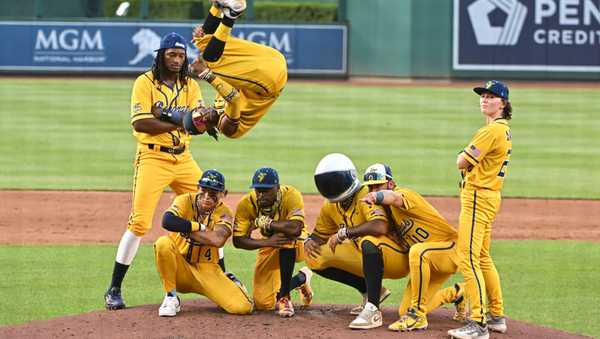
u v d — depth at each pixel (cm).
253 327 2322
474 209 2253
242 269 3272
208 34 2061
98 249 3600
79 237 3816
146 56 9581
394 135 6588
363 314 2308
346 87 9288
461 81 9775
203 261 2498
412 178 5131
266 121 7162
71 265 3328
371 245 2327
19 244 3669
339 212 2405
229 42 2045
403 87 9356
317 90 8994
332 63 9800
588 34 9644
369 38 9931
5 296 2900
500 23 9669
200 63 2072
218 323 2366
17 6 10044
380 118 7350
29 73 9556
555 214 4406
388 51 9900
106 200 4581
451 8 9706
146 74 2578
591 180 5231
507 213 4422
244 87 2067
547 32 9644
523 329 2431
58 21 9531
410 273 2327
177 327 2327
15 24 9512
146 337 2242
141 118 2527
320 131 6719
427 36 9775
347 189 2336
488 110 2288
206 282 2486
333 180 2325
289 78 9769
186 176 2650
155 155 2586
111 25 9544
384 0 9856
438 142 6328
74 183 4969
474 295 2238
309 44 9750
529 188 4997
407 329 2288
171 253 2420
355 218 2380
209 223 2475
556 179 5247
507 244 3772
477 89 2297
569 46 9650
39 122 6925
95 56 9556
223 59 2044
